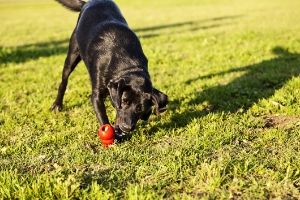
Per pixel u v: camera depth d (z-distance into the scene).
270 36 6.20
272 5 13.25
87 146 2.38
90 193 1.78
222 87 3.46
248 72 3.99
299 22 8.12
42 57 5.36
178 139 2.44
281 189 1.82
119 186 1.87
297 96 3.10
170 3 16.58
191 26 8.52
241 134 2.47
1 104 3.25
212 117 2.71
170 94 3.33
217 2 15.84
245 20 9.12
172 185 1.88
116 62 2.47
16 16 14.00
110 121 2.82
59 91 3.07
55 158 2.20
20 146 2.38
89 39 2.69
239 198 1.77
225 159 2.04
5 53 5.39
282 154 2.17
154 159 2.14
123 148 2.29
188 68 4.32
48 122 2.85
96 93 2.51
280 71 3.94
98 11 2.84
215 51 5.17
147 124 2.66
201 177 1.91
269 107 2.91
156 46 5.83
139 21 10.18
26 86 3.84
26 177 1.91
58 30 8.96
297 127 2.57
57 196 1.78
